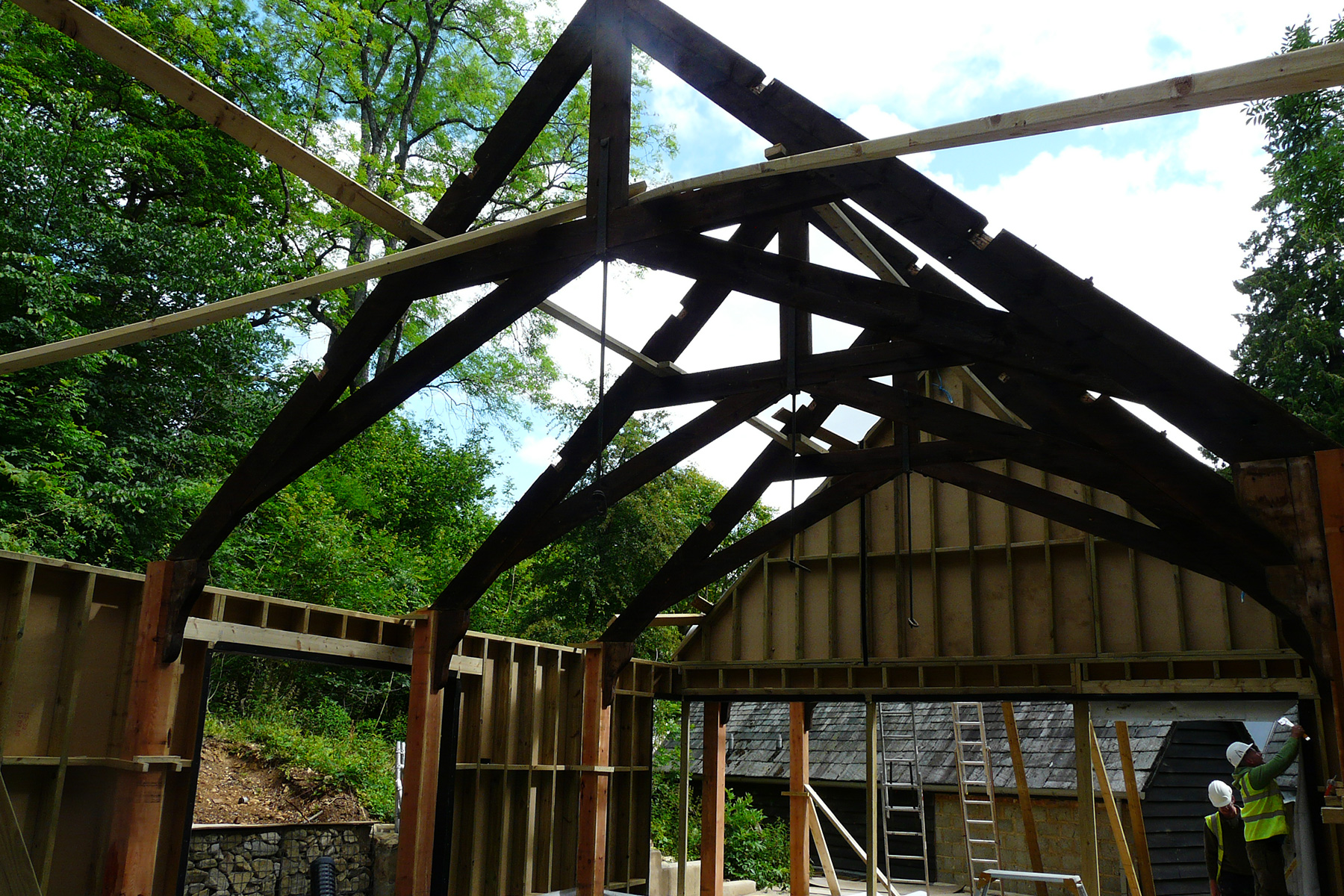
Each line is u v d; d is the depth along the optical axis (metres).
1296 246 16.84
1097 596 8.73
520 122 4.89
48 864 5.51
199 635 6.34
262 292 4.28
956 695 9.20
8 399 11.70
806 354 6.06
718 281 4.68
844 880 14.20
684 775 10.73
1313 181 16.48
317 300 19.05
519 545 6.70
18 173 12.34
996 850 11.41
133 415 13.44
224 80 17.50
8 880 1.25
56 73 15.30
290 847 9.94
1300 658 7.64
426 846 6.63
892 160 4.01
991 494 6.55
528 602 19.38
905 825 14.41
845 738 15.66
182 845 6.23
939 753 14.43
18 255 11.84
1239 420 3.55
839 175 4.10
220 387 14.63
